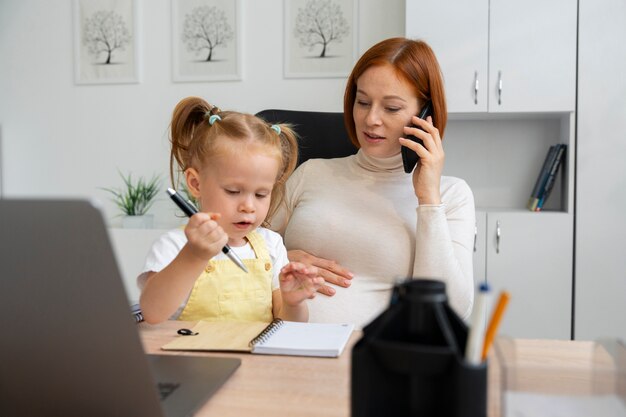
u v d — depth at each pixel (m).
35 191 3.24
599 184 2.34
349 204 1.55
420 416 0.48
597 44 2.32
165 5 3.01
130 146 3.11
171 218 3.06
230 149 1.15
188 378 0.73
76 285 0.50
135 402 0.55
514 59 2.37
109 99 3.12
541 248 2.37
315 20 2.84
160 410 0.55
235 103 2.96
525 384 0.54
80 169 3.18
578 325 2.36
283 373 0.77
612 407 0.53
